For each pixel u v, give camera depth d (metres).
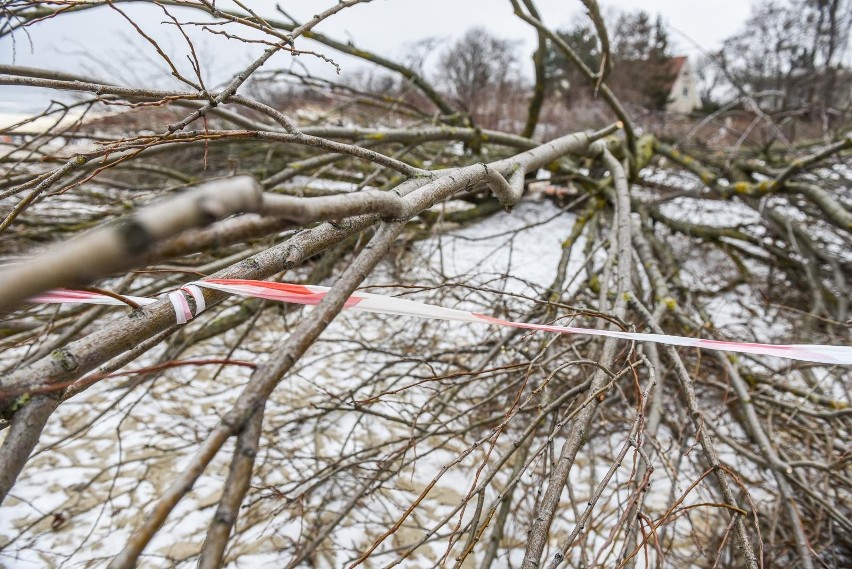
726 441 2.55
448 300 4.61
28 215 4.23
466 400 3.03
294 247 1.17
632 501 1.32
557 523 2.63
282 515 2.68
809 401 2.88
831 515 2.00
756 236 5.52
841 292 4.30
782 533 2.29
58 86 1.47
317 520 2.46
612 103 4.12
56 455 3.04
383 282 4.87
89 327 3.09
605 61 3.45
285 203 0.60
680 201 7.25
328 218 0.73
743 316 4.73
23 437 0.81
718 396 3.30
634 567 1.53
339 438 3.24
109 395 3.57
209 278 1.12
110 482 2.86
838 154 4.97
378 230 1.01
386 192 0.96
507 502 2.28
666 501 2.74
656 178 7.53
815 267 4.73
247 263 1.15
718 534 2.41
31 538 2.50
